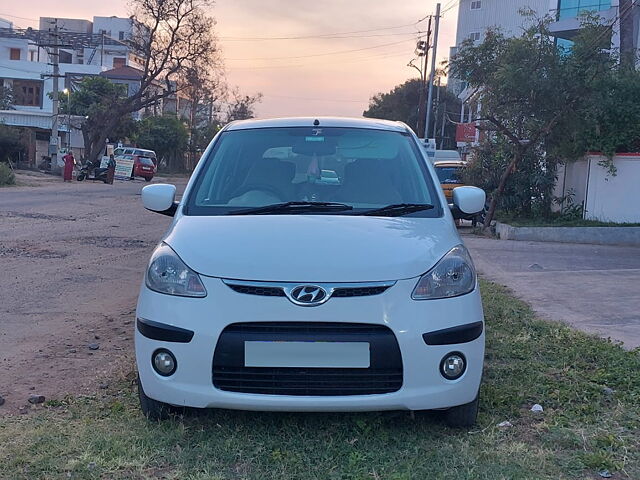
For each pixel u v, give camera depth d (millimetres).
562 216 16078
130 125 50812
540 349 5840
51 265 9938
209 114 74312
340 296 3615
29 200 20766
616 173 15094
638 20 22781
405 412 4238
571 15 27703
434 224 4375
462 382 3758
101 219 16469
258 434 3941
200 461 3621
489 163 17406
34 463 3590
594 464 3611
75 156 48406
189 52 42531
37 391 4797
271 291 3631
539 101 15062
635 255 12453
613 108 14781
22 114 46531
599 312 7445
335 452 3732
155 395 3812
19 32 74938
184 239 4074
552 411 4418
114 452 3707
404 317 3635
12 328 6535
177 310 3725
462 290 3867
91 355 5684
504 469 3545
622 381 4934
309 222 4223
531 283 9266
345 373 3617
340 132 5285
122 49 73312
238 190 4793
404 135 5375
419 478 3449
